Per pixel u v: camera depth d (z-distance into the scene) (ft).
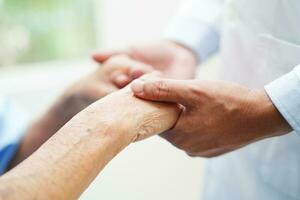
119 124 1.40
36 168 1.20
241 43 2.01
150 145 3.79
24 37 3.70
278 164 1.98
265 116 1.60
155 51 2.48
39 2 3.66
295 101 1.57
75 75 3.80
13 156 2.52
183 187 3.95
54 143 1.29
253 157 2.05
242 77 2.05
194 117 1.62
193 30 2.49
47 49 3.83
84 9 3.83
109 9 3.82
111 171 3.75
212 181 2.31
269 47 1.90
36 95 3.64
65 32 3.84
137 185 3.84
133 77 2.19
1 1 3.51
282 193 2.04
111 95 1.55
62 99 2.43
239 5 1.99
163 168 3.89
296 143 1.90
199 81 1.61
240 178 2.17
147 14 3.84
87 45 3.93
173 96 1.57
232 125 1.63
